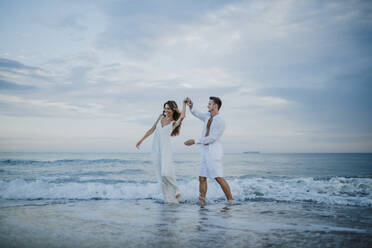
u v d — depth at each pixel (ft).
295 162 89.81
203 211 11.83
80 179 26.50
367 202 14.71
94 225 8.54
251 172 45.32
